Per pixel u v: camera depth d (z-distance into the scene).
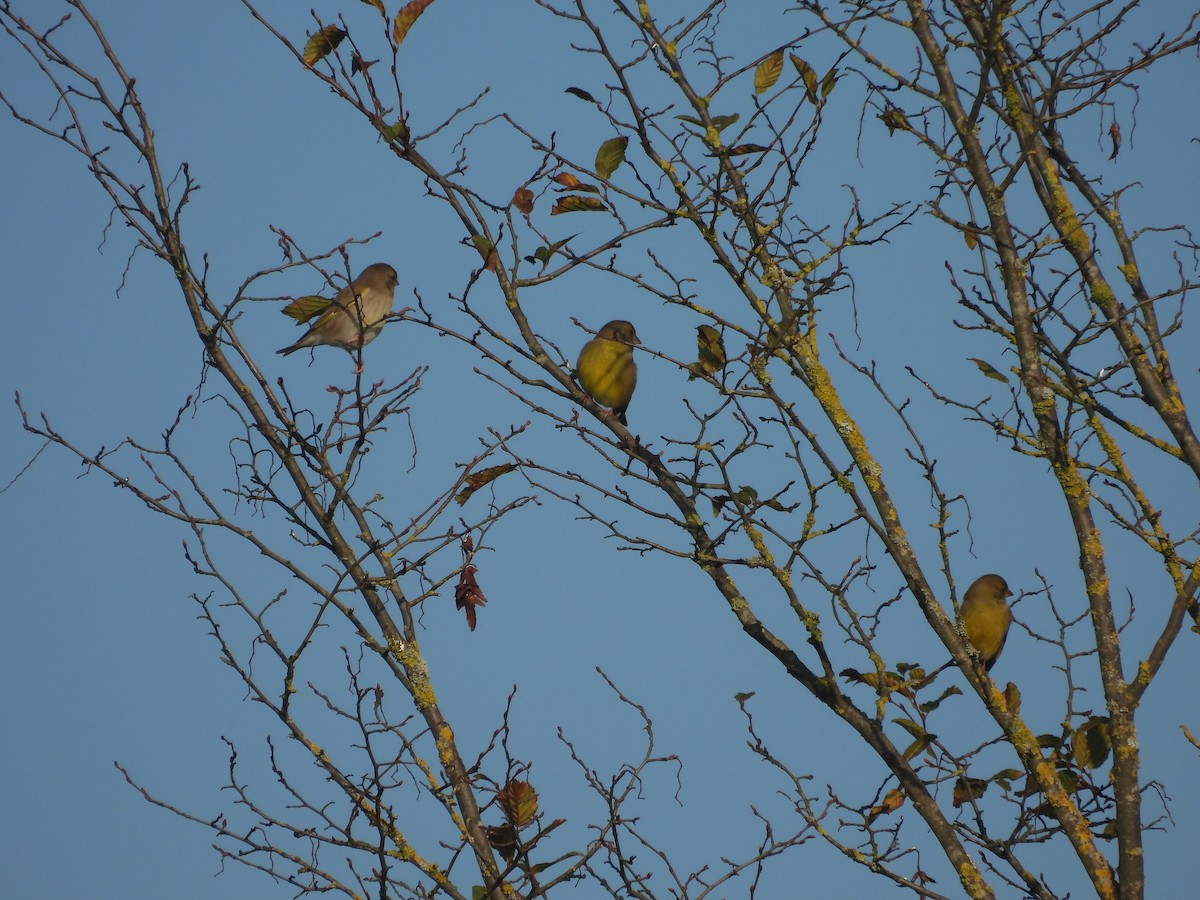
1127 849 9.66
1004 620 10.91
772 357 11.11
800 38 11.52
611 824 10.08
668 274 11.30
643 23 11.73
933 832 9.85
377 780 9.57
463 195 11.67
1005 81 11.61
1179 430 11.20
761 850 10.36
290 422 11.01
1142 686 10.15
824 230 11.30
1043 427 10.68
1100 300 11.70
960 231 11.41
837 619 10.23
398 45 11.19
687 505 11.41
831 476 10.55
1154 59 10.64
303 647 10.10
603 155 11.48
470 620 10.84
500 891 9.51
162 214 11.20
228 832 9.85
